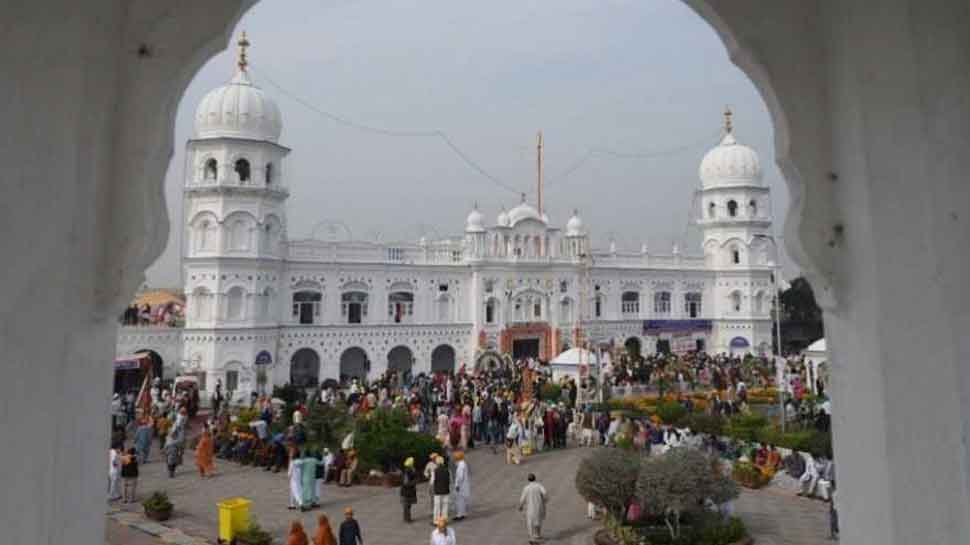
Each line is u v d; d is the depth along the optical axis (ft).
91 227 7.95
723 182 202.80
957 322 7.99
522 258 167.02
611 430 84.74
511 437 75.20
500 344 160.56
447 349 164.86
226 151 130.62
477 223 161.48
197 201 130.00
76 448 7.92
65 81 7.51
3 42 7.13
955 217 8.16
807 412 89.92
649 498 43.88
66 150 7.49
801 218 9.52
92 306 8.08
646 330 186.91
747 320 197.67
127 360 109.60
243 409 94.38
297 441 69.82
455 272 159.43
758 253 201.57
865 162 8.73
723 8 9.61
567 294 172.14
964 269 8.04
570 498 60.03
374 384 122.11
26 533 7.01
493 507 56.90
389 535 48.65
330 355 141.69
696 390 125.08
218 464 74.08
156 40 8.59
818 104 9.66
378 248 150.92
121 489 59.57
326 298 143.33
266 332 132.36
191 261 128.77
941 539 7.85
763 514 54.70
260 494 60.59
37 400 7.19
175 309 158.71
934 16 8.43
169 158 8.89
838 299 9.48
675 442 71.97
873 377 8.71
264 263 132.57
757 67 9.68
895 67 8.54
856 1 8.83
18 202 7.13
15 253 7.09
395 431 67.77
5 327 7.00
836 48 9.32
